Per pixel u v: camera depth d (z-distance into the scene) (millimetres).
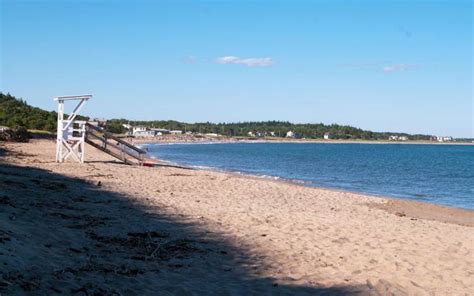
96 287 6012
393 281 7699
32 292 5473
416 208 20547
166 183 22188
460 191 31172
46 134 80000
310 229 12047
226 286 6934
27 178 17953
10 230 7965
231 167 47250
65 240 8461
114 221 11164
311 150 118625
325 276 7855
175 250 8961
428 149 152625
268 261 8703
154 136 171250
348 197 22594
